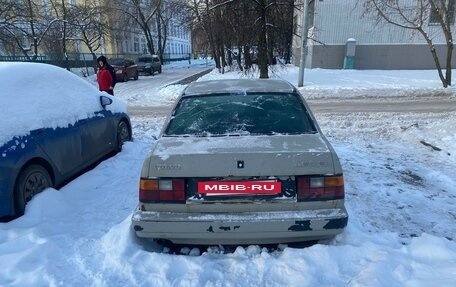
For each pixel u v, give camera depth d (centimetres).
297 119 338
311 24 2477
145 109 1200
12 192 359
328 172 270
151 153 288
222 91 379
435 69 2316
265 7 1512
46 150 409
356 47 2325
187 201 272
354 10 2266
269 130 325
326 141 303
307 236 274
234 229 268
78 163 480
